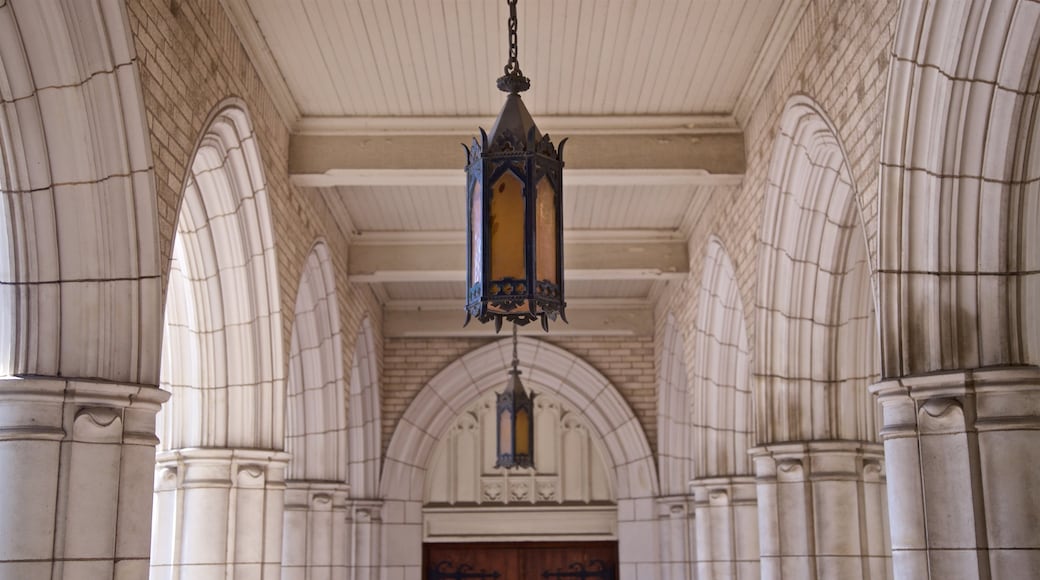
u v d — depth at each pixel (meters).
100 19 5.11
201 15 6.49
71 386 5.06
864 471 7.63
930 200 5.25
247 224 7.77
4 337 5.16
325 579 10.61
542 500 15.00
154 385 5.42
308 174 8.69
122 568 5.17
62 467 5.04
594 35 7.62
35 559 4.91
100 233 5.28
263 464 7.79
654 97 8.57
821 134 7.16
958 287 5.21
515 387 12.24
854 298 7.79
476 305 4.50
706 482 10.54
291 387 10.83
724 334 10.55
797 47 7.20
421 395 14.55
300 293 10.34
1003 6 4.84
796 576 7.51
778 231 7.86
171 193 5.92
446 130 8.80
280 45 7.69
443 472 15.05
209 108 6.62
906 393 5.22
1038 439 4.92
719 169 8.73
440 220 11.38
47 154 5.17
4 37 4.92
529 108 8.74
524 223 4.48
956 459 5.00
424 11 7.27
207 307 7.74
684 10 7.29
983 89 5.05
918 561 5.10
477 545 14.89
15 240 5.17
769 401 7.89
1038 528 4.86
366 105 8.63
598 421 14.71
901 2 5.24
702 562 10.65
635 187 10.43
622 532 14.43
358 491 13.45
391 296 14.23
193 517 7.50
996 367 4.98
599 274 11.64
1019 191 5.16
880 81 5.60
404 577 14.20
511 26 5.25
